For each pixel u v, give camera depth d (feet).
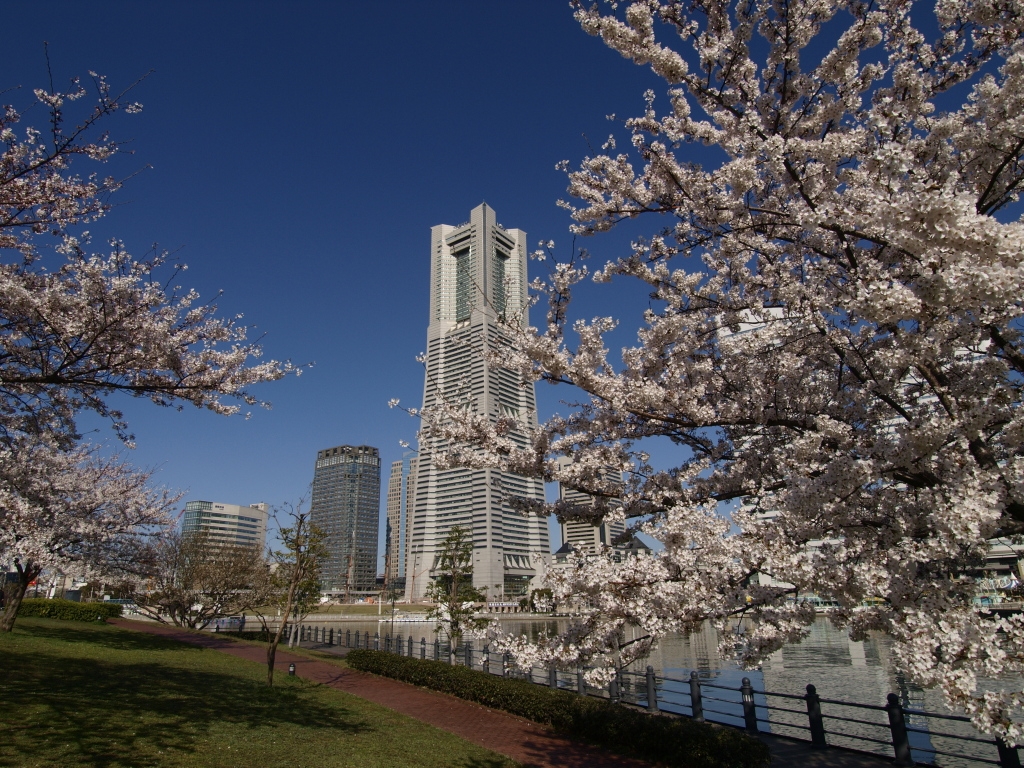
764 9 18.11
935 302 11.64
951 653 11.04
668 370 21.88
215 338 32.48
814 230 17.54
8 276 26.27
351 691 50.37
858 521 14.65
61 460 53.67
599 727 34.96
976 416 13.34
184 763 23.35
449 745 32.91
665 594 14.87
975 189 17.87
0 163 25.32
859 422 22.43
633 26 17.67
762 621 14.56
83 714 28.66
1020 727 10.38
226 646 75.20
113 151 26.25
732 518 15.03
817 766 27.99
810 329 20.56
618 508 21.74
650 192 22.29
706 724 31.14
